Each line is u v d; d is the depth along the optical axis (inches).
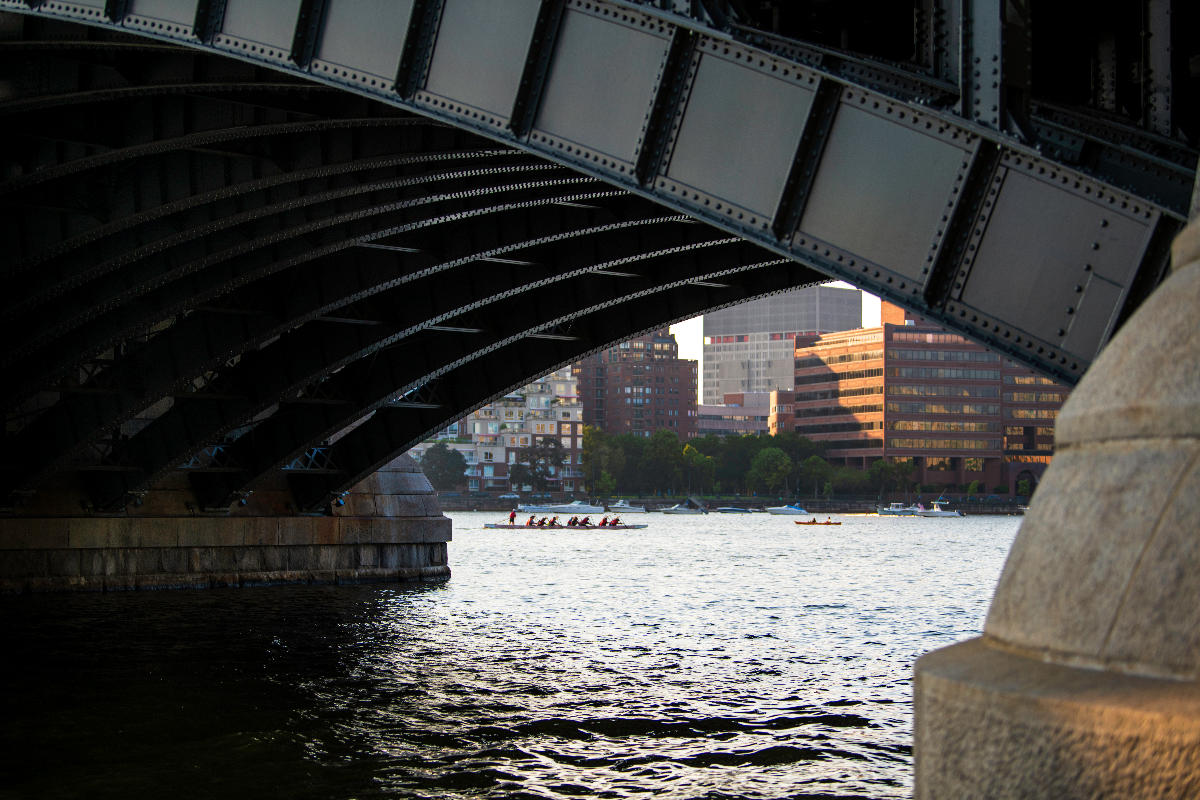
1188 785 153.9
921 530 6013.8
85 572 1557.6
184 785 624.7
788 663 1063.6
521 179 978.7
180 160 1007.6
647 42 538.3
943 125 453.7
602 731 766.5
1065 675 173.3
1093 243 420.5
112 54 869.8
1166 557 170.7
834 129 484.1
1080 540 182.5
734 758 695.1
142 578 1593.3
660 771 663.8
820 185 486.0
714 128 517.0
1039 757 166.2
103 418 1387.8
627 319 1364.4
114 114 952.9
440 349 1386.6
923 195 458.0
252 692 892.6
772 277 1253.7
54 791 610.2
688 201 522.6
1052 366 429.1
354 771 657.6
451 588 1808.6
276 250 1151.0
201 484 1632.6
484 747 721.0
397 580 1828.2
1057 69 582.6
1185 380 176.6
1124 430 182.7
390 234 1114.7
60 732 750.5
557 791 619.5
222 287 1190.3
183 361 1331.2
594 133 552.1
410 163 967.6
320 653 1088.2
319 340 1368.1
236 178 984.3
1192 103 542.9
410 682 943.7
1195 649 164.9
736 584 2118.6
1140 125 467.5
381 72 623.5
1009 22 439.5
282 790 616.1
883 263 466.6
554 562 2837.1
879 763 684.1
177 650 1087.0
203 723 781.9
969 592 1962.4
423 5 614.2
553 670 1010.1
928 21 494.6
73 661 1019.3
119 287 1154.0
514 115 575.8
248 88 870.4
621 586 2022.6
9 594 1497.3
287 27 655.1
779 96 499.5
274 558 1707.7
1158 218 404.5
